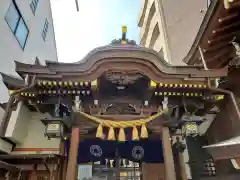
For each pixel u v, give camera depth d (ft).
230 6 25.59
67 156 30.96
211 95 29.45
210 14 28.37
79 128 27.94
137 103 31.17
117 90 30.91
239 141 20.95
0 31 36.68
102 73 27.73
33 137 33.24
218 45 31.40
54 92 28.66
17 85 30.22
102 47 27.73
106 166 40.60
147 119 28.50
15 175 29.89
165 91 29.40
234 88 30.81
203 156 33.53
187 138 35.24
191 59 37.96
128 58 27.58
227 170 29.27
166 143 27.37
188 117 28.68
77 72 27.43
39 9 58.29
